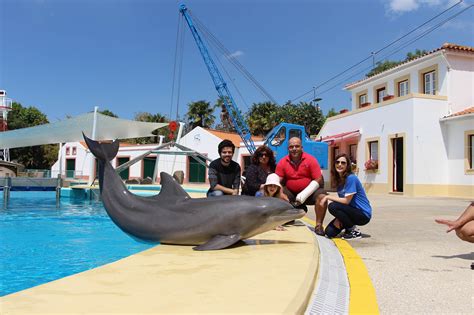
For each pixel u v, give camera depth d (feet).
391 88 85.10
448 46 69.31
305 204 24.18
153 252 16.44
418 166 67.56
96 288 11.06
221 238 17.19
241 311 9.21
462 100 70.59
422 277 14.25
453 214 36.24
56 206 50.29
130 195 20.44
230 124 172.45
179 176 94.79
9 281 16.83
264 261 14.71
